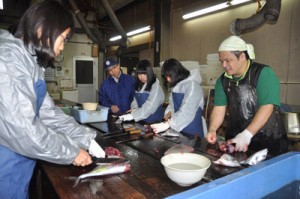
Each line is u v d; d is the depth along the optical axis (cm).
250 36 356
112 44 643
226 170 112
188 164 107
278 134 161
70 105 307
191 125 201
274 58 329
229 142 143
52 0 96
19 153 96
